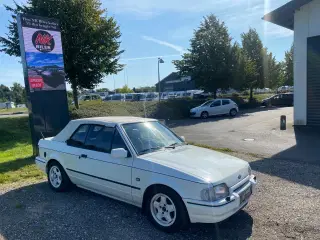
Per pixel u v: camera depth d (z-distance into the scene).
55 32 9.21
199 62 28.62
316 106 13.55
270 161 7.54
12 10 19.23
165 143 4.71
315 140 10.49
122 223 4.04
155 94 40.84
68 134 5.30
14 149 11.37
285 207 4.48
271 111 26.14
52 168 5.54
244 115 23.28
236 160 4.27
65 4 18.91
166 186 3.69
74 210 4.52
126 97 40.09
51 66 9.10
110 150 4.46
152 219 3.89
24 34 8.40
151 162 3.90
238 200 3.60
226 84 28.91
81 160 4.82
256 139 11.34
